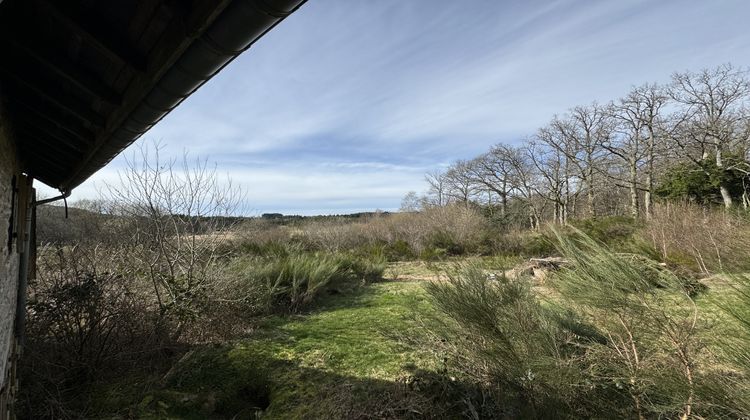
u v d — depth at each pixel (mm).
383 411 3088
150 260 5523
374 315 6246
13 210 3180
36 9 1704
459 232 15977
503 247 14344
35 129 3502
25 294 3793
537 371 2705
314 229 16922
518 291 3188
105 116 2627
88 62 2053
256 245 10703
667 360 2311
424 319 4293
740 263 2084
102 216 7770
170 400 3588
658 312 2363
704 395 1962
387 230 17531
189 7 1443
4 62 2209
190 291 5035
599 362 2668
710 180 16797
